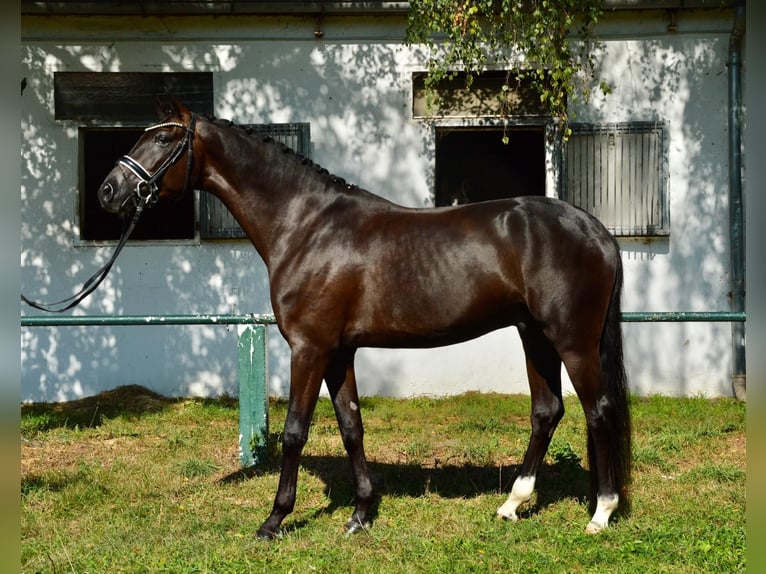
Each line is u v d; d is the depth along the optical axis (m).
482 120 8.79
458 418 7.71
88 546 4.43
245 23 8.83
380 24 8.83
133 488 5.40
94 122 8.82
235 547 4.31
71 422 7.60
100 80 8.84
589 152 8.77
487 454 6.18
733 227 8.73
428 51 8.81
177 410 8.12
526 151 10.66
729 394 8.78
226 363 8.88
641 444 6.47
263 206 4.59
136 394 8.66
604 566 3.97
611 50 8.79
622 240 8.84
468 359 8.84
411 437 6.91
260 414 6.04
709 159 8.80
